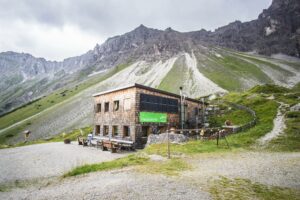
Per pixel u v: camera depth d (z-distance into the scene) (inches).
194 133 1195.9
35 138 3447.3
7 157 871.7
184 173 448.5
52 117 4421.8
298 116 1267.2
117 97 1258.0
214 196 315.3
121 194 324.8
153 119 1183.6
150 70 7460.6
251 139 933.8
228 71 6195.9
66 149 1065.5
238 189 348.5
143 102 1136.8
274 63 7150.6
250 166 514.9
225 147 799.7
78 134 2081.7
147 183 377.7
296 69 6363.2
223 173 448.8
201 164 536.7
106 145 968.3
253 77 5600.4
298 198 314.7
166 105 1300.4
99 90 6220.5
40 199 331.0
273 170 476.7
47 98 6983.3
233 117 1637.6
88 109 4471.0
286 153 701.9
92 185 383.9
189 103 1560.0
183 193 326.3
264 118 1391.5
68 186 395.2
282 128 1088.8
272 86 2591.0
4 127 4598.9
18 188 423.5
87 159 749.9
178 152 708.7
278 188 358.3
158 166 516.1
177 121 1379.2
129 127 1114.7
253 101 1913.1
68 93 6943.9
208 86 5019.7
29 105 6560.0
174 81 5787.4
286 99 1817.2
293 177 423.2
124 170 487.5
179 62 7721.5
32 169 617.3
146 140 1104.2
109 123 1309.1
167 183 376.2
